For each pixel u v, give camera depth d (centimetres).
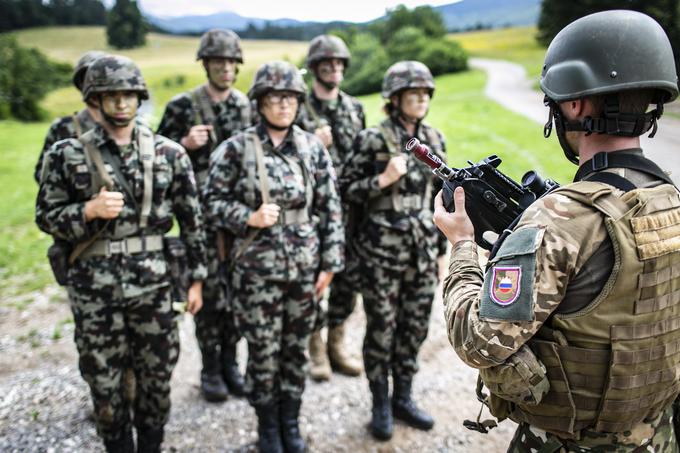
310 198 294
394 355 331
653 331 127
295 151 293
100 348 259
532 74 3016
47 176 258
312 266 293
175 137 392
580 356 127
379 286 314
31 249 691
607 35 130
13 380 371
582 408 131
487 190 158
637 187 130
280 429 304
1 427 317
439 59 3403
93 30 5469
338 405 345
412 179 312
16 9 5344
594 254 125
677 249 129
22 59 2497
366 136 318
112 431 269
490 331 126
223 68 379
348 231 334
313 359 376
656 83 128
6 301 525
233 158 288
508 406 151
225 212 284
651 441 140
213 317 346
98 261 258
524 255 125
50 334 448
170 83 2986
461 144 1182
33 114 2458
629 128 131
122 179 260
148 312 267
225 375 363
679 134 701
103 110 254
